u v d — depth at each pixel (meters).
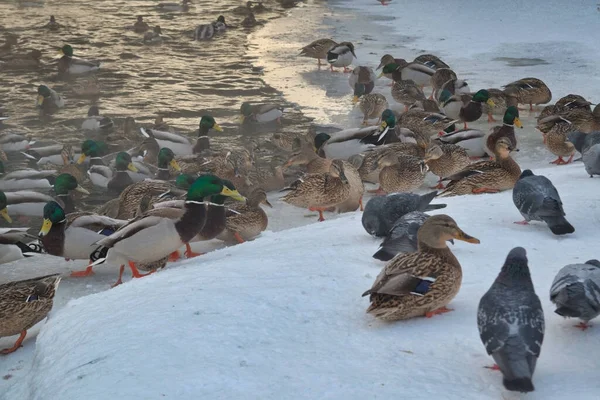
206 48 28.34
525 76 22.70
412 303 6.75
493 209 10.62
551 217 9.23
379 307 6.67
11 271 11.54
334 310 7.21
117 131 19.39
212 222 11.67
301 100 21.78
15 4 37.44
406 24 31.70
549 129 16.47
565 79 22.17
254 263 8.70
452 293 6.93
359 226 10.59
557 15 32.03
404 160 14.38
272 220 13.67
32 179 15.72
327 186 13.41
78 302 8.23
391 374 5.92
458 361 6.14
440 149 14.81
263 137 18.83
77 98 22.28
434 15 33.44
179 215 10.27
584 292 6.36
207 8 37.00
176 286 8.08
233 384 5.78
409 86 21.06
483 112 19.81
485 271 8.07
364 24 32.16
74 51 27.77
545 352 6.29
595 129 16.94
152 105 21.53
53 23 31.61
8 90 23.02
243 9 35.22
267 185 15.57
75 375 6.22
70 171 16.58
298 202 13.69
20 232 11.16
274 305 7.28
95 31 31.38
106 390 5.82
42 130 19.56
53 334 7.50
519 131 18.52
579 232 9.34
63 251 11.05
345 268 8.33
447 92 20.41
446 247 7.05
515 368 5.25
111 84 23.66
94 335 6.94
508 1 35.88
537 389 5.66
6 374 8.06
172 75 24.62
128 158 16.19
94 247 11.00
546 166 15.79
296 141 16.75
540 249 8.72
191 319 6.99
